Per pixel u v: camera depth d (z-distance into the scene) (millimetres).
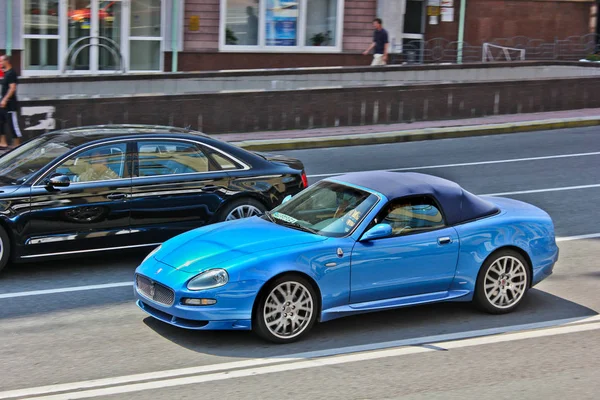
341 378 6078
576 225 11422
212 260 6871
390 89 19422
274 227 7449
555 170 15203
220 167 9648
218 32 23812
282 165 10109
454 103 20094
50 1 21984
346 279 7059
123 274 9000
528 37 27203
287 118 18641
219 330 7199
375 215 7281
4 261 8617
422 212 7488
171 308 6777
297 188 10055
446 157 16469
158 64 23547
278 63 24609
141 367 6305
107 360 6449
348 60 25203
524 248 7734
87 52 22641
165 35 23344
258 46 24328
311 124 18875
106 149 9125
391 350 6719
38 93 18469
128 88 19547
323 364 6379
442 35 26484
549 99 21188
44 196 8680
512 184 14047
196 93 17609
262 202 9789
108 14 22703
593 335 7137
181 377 6090
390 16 24828
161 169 9312
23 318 7492
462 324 7434
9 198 8555
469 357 6559
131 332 7137
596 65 24281
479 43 26797
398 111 19609
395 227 7324
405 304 7336
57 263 9406
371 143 18016
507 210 8008
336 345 6852
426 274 7371
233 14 23891
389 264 7195
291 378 6074
